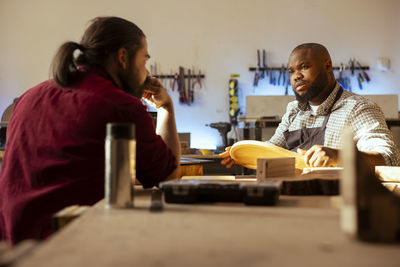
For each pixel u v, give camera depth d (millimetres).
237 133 6141
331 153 1396
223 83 6281
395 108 4977
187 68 6312
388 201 504
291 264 406
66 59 1140
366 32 6074
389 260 419
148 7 6352
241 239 503
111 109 1062
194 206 764
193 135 6320
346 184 495
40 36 6418
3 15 6430
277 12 6191
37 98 1156
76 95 1097
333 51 6109
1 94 6410
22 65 6418
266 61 6203
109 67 1223
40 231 985
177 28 6320
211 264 407
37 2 6418
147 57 1333
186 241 494
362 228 488
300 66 2145
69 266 400
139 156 1104
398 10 6047
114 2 6371
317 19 6137
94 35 1214
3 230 1059
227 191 798
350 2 6090
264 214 673
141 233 534
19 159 1082
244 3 6238
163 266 400
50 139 1062
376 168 1156
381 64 5980
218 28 6273
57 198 1014
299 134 2289
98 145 1057
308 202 822
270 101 5164
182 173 2111
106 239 502
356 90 6074
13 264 407
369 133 1921
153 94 1408
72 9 6410
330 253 443
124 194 731
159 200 872
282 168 1159
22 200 1015
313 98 2178
